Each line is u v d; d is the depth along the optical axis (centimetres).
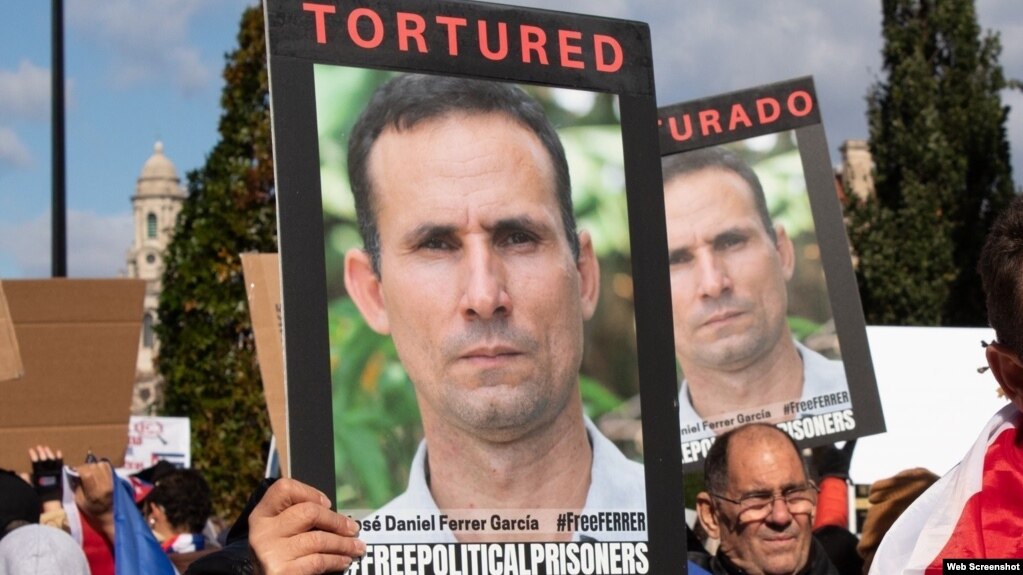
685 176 447
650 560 236
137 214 10481
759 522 360
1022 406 180
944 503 183
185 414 1669
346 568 192
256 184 1653
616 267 243
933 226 2069
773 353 442
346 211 224
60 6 1190
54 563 341
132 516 375
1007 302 177
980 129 2111
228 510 1636
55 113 1196
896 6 2170
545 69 242
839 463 496
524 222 237
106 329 504
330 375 220
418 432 225
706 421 440
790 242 448
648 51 252
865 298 2123
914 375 535
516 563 229
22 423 491
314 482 216
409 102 230
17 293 493
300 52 223
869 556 411
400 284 227
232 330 1658
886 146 2152
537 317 236
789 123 453
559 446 234
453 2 236
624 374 241
